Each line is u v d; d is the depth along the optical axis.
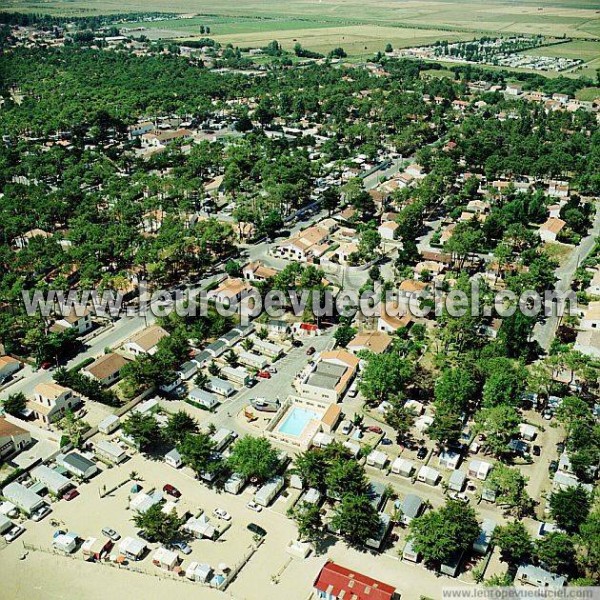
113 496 143.38
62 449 155.62
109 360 185.75
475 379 173.38
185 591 120.75
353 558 127.00
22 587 122.06
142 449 158.12
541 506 138.12
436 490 143.12
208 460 146.00
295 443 157.38
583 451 145.88
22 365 191.62
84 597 119.94
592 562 121.19
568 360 171.12
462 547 122.31
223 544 130.62
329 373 179.88
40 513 138.12
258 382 182.62
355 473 136.62
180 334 196.75
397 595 118.00
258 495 140.38
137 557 127.75
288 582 122.19
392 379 167.12
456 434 150.50
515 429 150.50
